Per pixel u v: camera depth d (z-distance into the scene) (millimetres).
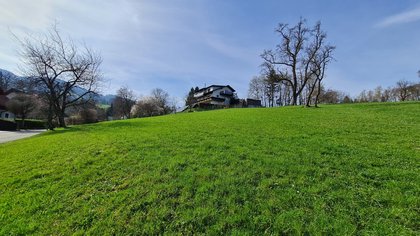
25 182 9172
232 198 6883
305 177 8039
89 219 6402
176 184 7859
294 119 23469
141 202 6938
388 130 16109
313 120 22359
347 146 11836
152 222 6062
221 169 8961
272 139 13805
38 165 11133
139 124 26422
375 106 34844
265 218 5914
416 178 7676
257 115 28750
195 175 8484
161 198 7121
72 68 36469
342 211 6043
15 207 7238
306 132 15961
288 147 11773
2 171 10758
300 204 6449
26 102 65875
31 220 6523
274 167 8938
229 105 89938
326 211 6082
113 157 11164
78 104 39594
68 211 6871
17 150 16047
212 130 17922
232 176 8281
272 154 10648
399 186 7195
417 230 5281
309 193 6969
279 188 7336
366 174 8141
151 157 10766
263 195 6969
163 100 114500
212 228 5727
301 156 10227
